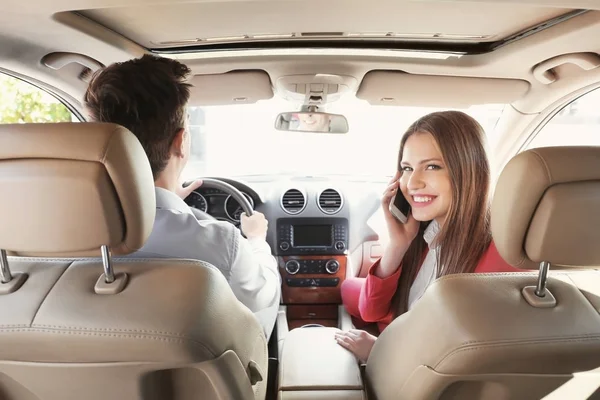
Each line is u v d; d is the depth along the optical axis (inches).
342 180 110.2
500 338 34.4
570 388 39.1
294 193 103.3
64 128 30.2
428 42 68.8
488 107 89.9
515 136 91.8
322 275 104.6
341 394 50.8
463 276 37.3
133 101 44.2
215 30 63.6
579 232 31.0
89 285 35.4
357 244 104.8
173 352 33.9
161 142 46.3
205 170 108.8
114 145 29.9
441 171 54.2
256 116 107.7
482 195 52.9
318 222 103.3
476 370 36.0
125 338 33.6
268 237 103.9
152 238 44.8
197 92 82.6
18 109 101.3
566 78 76.1
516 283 36.7
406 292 66.1
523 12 55.7
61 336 33.9
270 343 79.3
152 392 39.1
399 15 58.2
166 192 47.6
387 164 111.6
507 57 68.6
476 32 63.7
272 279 56.9
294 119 83.0
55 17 53.1
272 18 59.4
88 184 29.6
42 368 37.1
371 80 78.4
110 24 60.6
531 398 40.3
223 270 46.4
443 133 53.0
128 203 30.9
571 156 30.3
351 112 98.9
